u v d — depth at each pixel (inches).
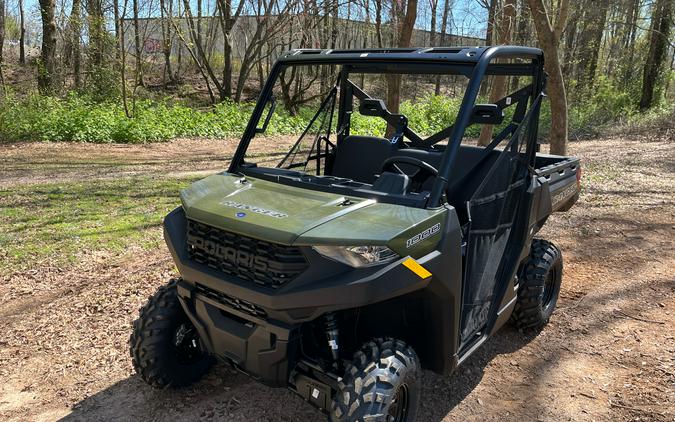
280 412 130.0
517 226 148.3
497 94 234.8
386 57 124.4
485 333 135.6
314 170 151.3
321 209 105.0
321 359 106.7
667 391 140.3
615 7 1065.5
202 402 133.4
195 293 112.9
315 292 94.5
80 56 962.7
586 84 1037.8
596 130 832.3
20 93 900.6
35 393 137.3
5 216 297.9
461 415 131.0
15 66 1186.0
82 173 451.2
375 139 148.7
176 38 1363.2
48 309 183.8
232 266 104.0
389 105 307.6
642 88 986.7
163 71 1414.9
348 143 153.1
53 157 533.6
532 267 163.6
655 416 130.0
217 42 1620.3
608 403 136.1
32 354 155.3
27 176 430.9
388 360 100.0
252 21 1333.7
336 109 155.6
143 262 229.8
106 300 191.2
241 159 136.0
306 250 95.4
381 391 96.2
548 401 136.9
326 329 105.2
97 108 754.2
